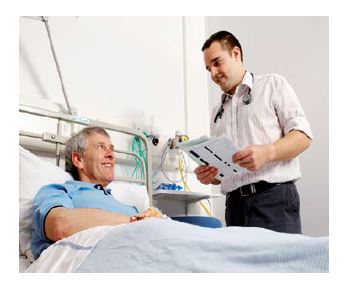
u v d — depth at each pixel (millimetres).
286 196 1709
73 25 2389
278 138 1795
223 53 1890
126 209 1640
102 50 2541
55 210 1282
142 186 2107
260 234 973
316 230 2443
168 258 852
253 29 2992
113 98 2547
